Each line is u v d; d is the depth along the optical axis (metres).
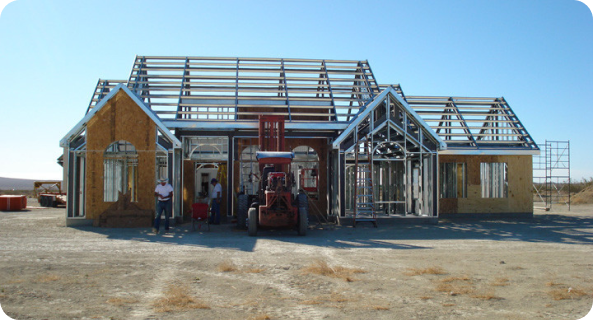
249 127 17.06
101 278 7.60
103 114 15.63
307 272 8.12
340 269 8.37
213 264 8.85
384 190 20.27
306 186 19.86
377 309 5.95
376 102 16.97
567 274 8.12
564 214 22.72
